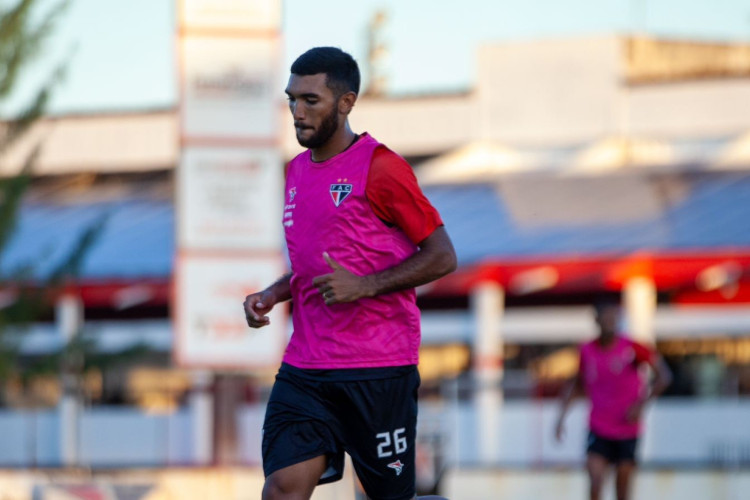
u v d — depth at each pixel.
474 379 61.81
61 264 69.38
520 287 72.06
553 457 60.09
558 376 76.94
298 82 15.41
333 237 15.65
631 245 73.19
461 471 50.25
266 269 49.22
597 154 89.19
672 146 88.44
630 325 69.00
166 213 88.56
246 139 49.25
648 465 47.56
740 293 73.94
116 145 96.25
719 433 71.25
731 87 87.94
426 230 15.54
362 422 15.97
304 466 15.89
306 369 15.98
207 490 43.66
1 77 69.31
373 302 15.73
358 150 15.67
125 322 80.62
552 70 90.31
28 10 69.62
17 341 67.56
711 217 76.56
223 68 49.16
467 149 90.62
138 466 47.38
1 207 70.44
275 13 49.22
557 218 79.38
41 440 64.56
